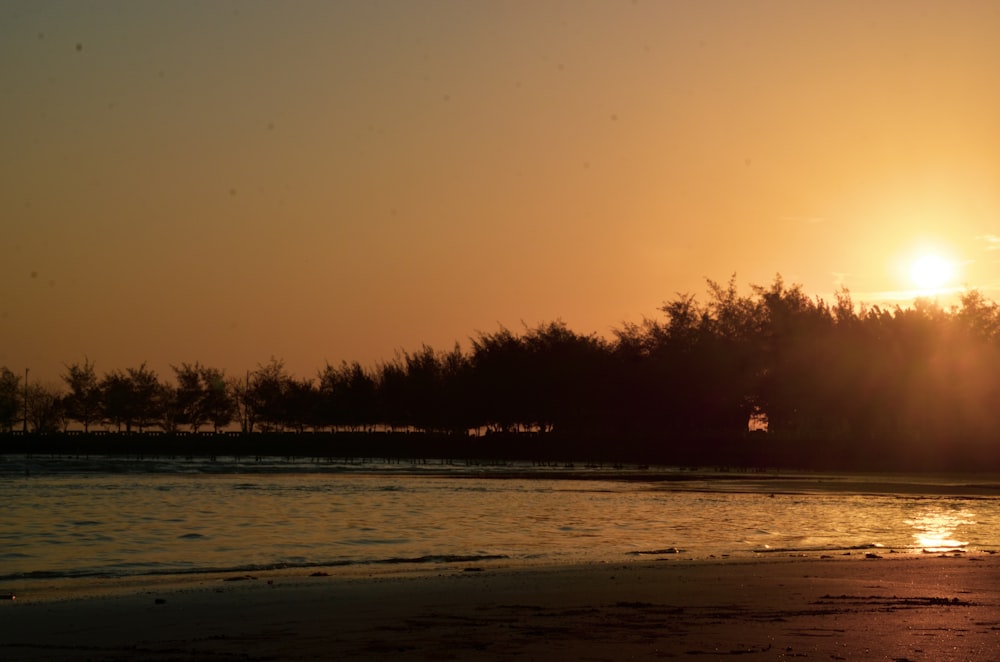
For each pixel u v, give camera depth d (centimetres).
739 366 11150
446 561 2644
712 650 1348
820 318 10944
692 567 2353
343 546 3094
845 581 2056
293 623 1593
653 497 5622
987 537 3316
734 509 4666
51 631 1538
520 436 12862
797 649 1352
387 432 14900
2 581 2228
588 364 12569
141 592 2008
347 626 1557
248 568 2500
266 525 3869
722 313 11788
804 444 10006
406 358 14888
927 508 4759
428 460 12556
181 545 3141
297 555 2847
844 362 10412
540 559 2650
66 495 5822
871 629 1498
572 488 6594
